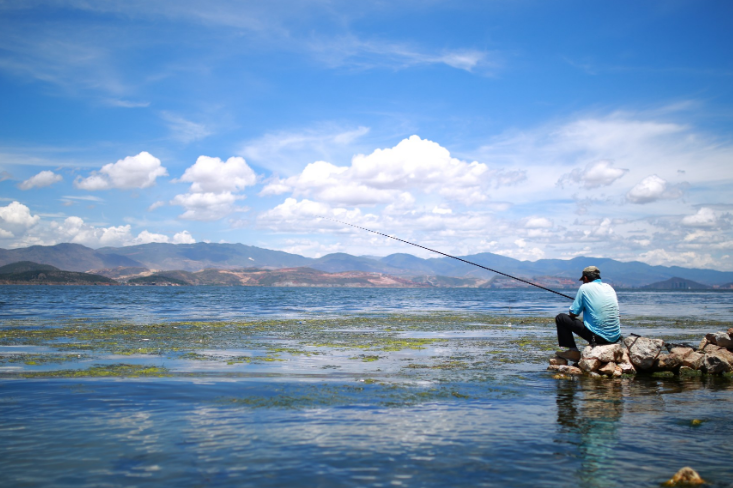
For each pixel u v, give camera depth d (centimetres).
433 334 1831
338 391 761
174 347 1338
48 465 429
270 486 385
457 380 873
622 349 978
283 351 1280
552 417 617
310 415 611
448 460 452
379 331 1938
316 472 417
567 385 840
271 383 823
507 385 831
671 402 712
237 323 2256
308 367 1011
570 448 492
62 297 7369
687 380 908
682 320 2656
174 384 805
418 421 589
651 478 414
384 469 426
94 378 858
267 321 2428
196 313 3188
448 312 3569
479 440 516
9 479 395
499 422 590
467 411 643
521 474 419
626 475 420
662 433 547
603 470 431
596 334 1009
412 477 409
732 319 2758
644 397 747
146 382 822
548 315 3178
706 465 446
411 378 888
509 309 4153
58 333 1708
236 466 430
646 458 464
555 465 443
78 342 1446
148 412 619
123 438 508
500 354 1258
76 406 648
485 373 955
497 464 443
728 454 477
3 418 584
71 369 953
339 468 427
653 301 7175
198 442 497
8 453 459
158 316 2803
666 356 979
